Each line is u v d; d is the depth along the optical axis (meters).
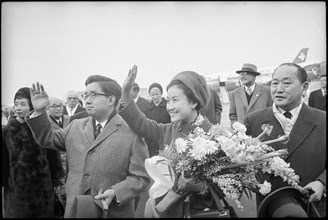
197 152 1.75
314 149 2.09
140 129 2.10
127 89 2.11
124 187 2.06
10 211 2.08
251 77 2.12
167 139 2.10
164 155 1.94
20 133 2.09
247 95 2.12
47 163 2.10
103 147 2.08
